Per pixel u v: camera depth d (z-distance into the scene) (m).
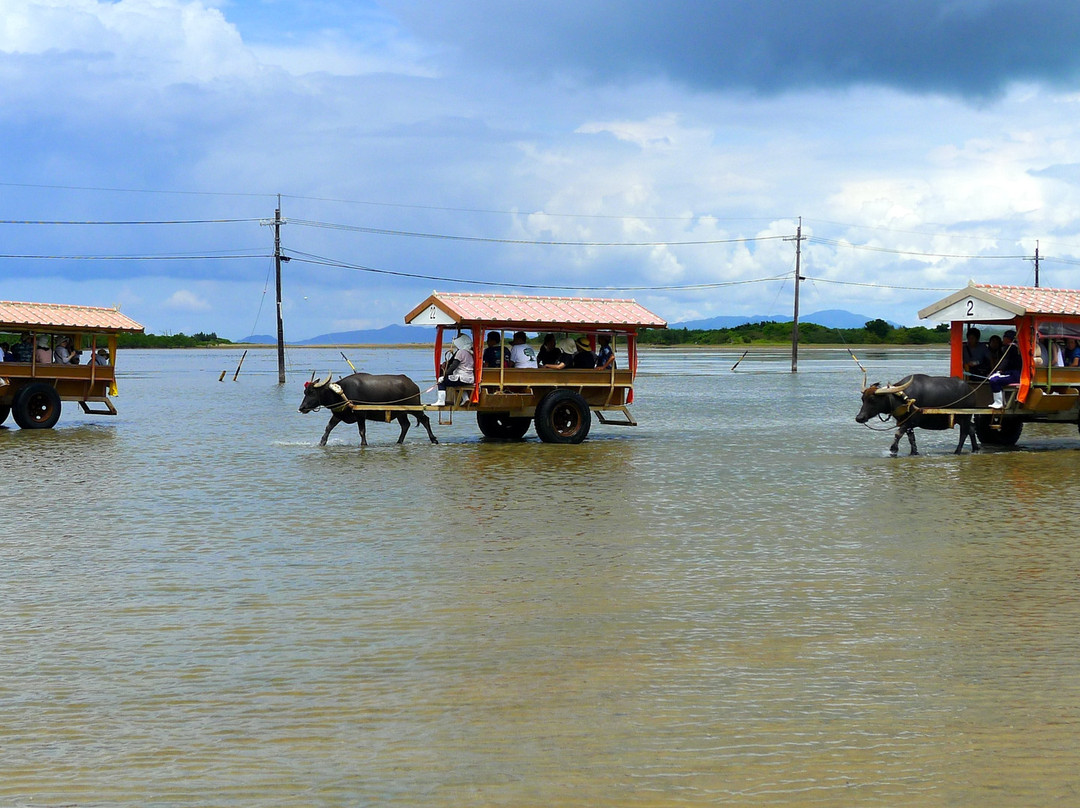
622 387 25.70
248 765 6.72
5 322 27.50
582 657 8.80
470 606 10.38
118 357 120.88
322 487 18.03
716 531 14.14
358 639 9.34
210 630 9.62
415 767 6.67
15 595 10.88
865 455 22.86
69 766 6.74
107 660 8.80
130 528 14.38
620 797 6.25
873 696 7.88
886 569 11.92
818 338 147.50
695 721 7.39
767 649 9.01
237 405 39.47
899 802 6.18
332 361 104.06
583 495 17.19
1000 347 23.61
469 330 24.77
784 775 6.54
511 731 7.23
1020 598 10.68
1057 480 18.89
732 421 32.06
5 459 21.98
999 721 7.38
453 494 17.27
